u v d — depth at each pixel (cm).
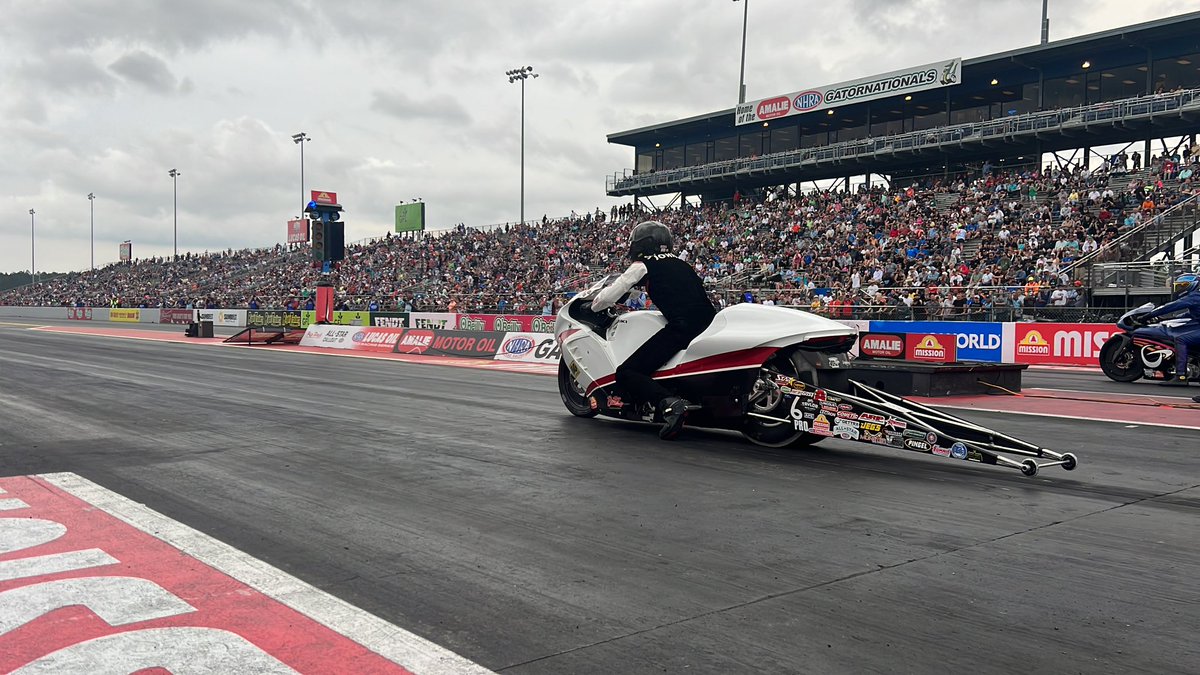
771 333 700
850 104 3831
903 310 2231
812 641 305
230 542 429
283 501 521
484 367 1750
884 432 629
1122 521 475
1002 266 2419
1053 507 509
